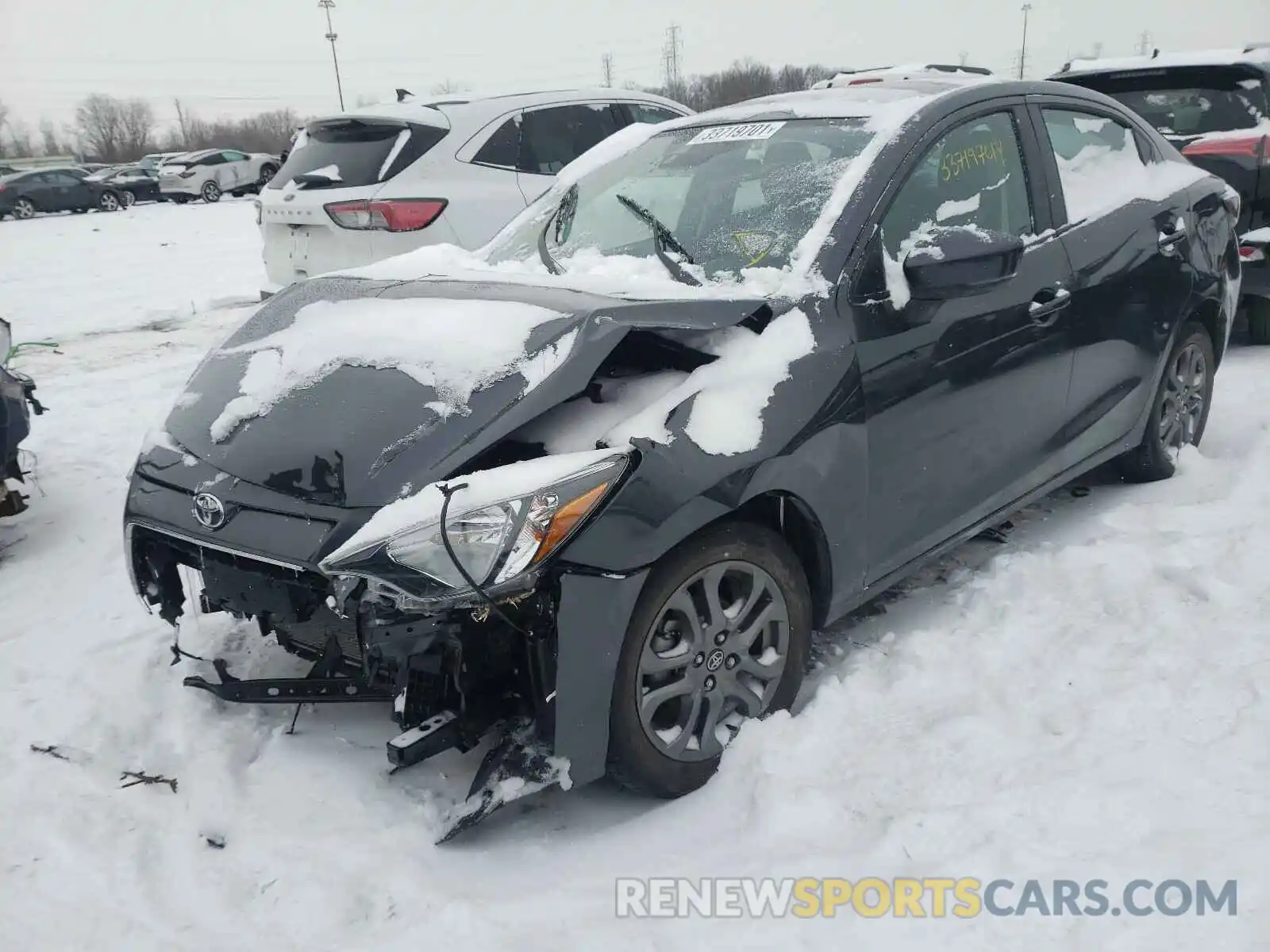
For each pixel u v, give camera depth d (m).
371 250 6.14
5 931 2.22
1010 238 2.77
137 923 2.23
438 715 2.38
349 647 2.59
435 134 6.16
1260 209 6.04
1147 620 3.13
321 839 2.46
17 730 2.96
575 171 3.79
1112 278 3.71
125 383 7.05
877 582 3.02
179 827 2.53
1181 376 4.35
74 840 2.49
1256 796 2.32
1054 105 3.78
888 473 2.92
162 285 12.21
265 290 6.83
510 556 2.18
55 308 10.55
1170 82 6.29
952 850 2.26
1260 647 2.91
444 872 2.36
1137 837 2.24
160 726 2.96
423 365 2.54
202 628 3.47
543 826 2.54
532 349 2.49
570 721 2.30
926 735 2.67
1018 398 3.35
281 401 2.62
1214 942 1.95
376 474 2.35
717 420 2.48
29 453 5.23
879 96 3.40
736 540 2.54
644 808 2.59
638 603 2.37
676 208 3.31
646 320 2.54
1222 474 4.30
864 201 2.94
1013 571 3.55
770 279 2.83
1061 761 2.51
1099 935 2.00
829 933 2.08
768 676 2.73
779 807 2.42
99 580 4.00
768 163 3.23
